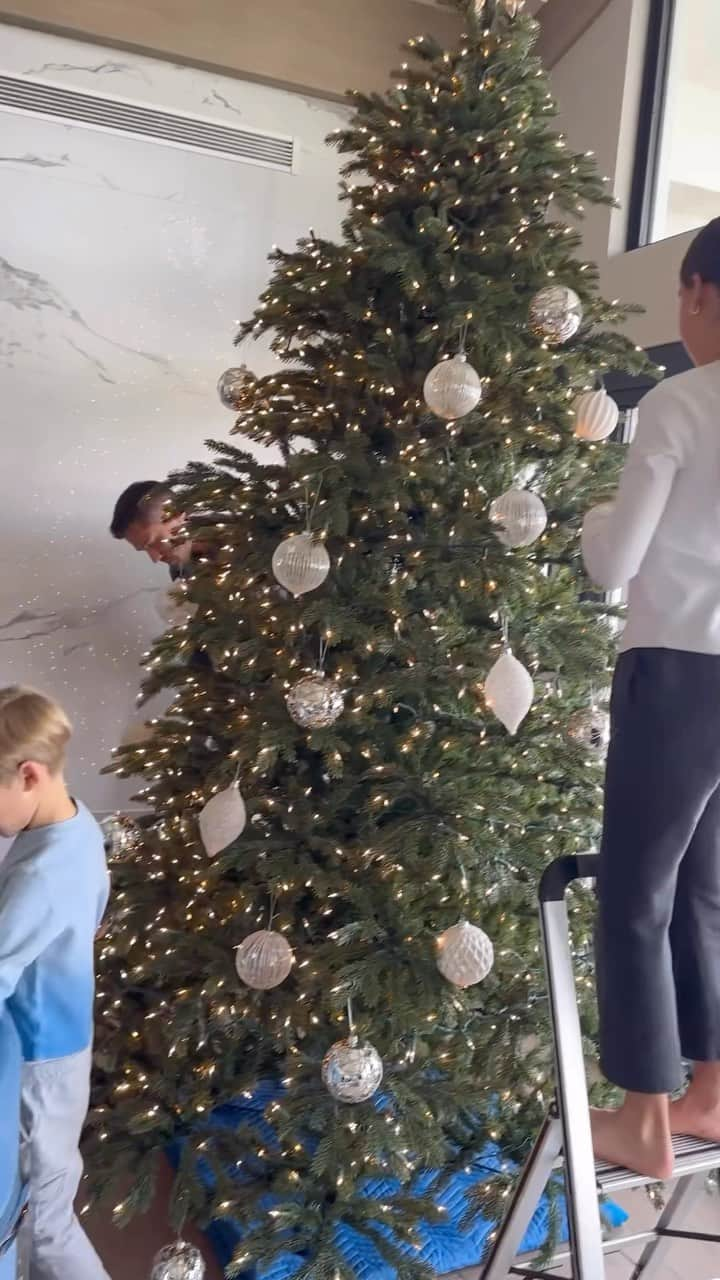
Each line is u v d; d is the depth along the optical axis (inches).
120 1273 77.6
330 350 87.7
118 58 136.9
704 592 48.9
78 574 140.0
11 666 137.8
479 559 76.7
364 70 145.7
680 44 129.8
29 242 134.7
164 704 145.3
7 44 131.6
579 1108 46.6
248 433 91.4
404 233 83.3
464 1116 82.9
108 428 140.3
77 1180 66.2
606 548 50.5
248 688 88.0
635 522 49.1
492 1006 82.6
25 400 136.2
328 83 144.2
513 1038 79.0
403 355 82.7
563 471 85.1
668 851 48.1
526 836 80.3
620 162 132.6
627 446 86.7
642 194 132.6
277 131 145.1
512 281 82.6
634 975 47.7
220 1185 74.8
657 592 49.9
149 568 143.4
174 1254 69.8
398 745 78.2
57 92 134.0
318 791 84.0
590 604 86.9
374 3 145.2
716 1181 74.9
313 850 79.4
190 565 100.4
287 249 147.3
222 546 88.0
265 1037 81.9
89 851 65.5
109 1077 88.2
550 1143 49.3
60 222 135.9
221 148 142.3
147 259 140.4
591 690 86.9
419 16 148.3
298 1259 74.6
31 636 138.3
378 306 85.7
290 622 76.9
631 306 86.4
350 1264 72.7
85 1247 66.1
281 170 145.9
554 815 83.2
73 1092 64.1
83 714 141.3
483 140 81.4
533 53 149.9
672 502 49.9
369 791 79.7
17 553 137.1
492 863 76.7
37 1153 62.8
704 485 49.0
